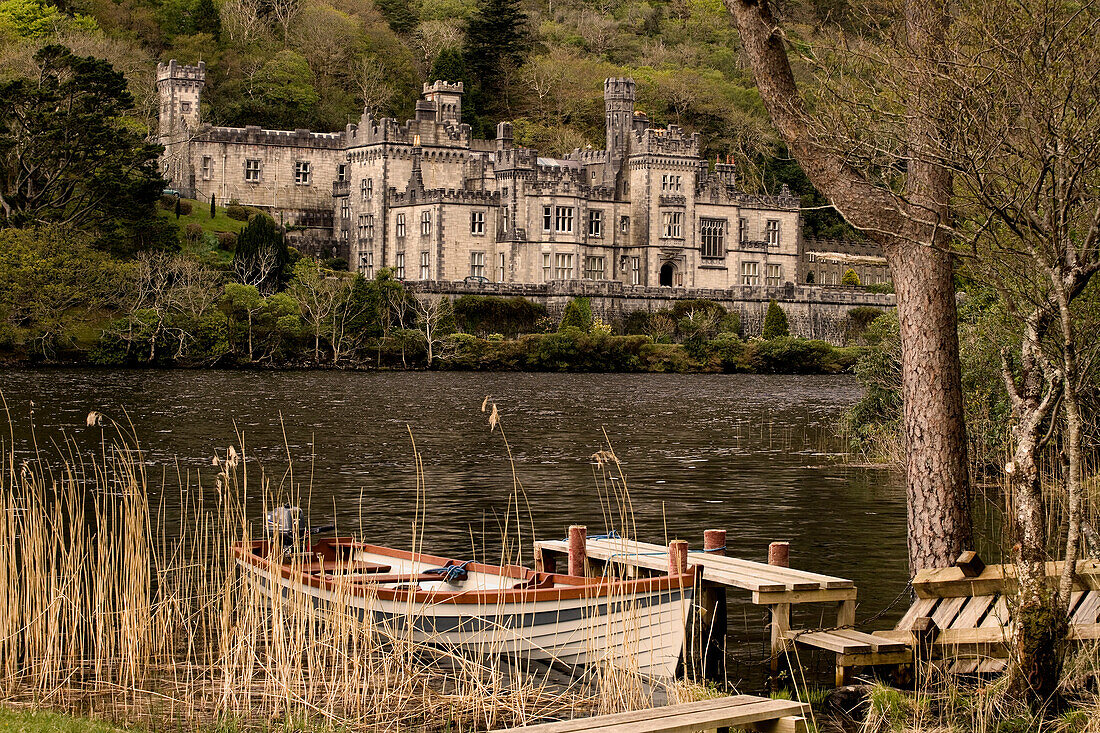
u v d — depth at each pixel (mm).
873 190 20109
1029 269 18344
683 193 137375
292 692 19266
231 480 39469
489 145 160375
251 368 95188
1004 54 16547
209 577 25828
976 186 17969
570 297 119188
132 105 113562
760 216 143375
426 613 20969
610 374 104812
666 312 121812
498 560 28328
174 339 93312
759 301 127125
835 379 102250
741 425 60469
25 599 22109
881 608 24453
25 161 98125
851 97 18297
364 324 102375
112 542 22656
